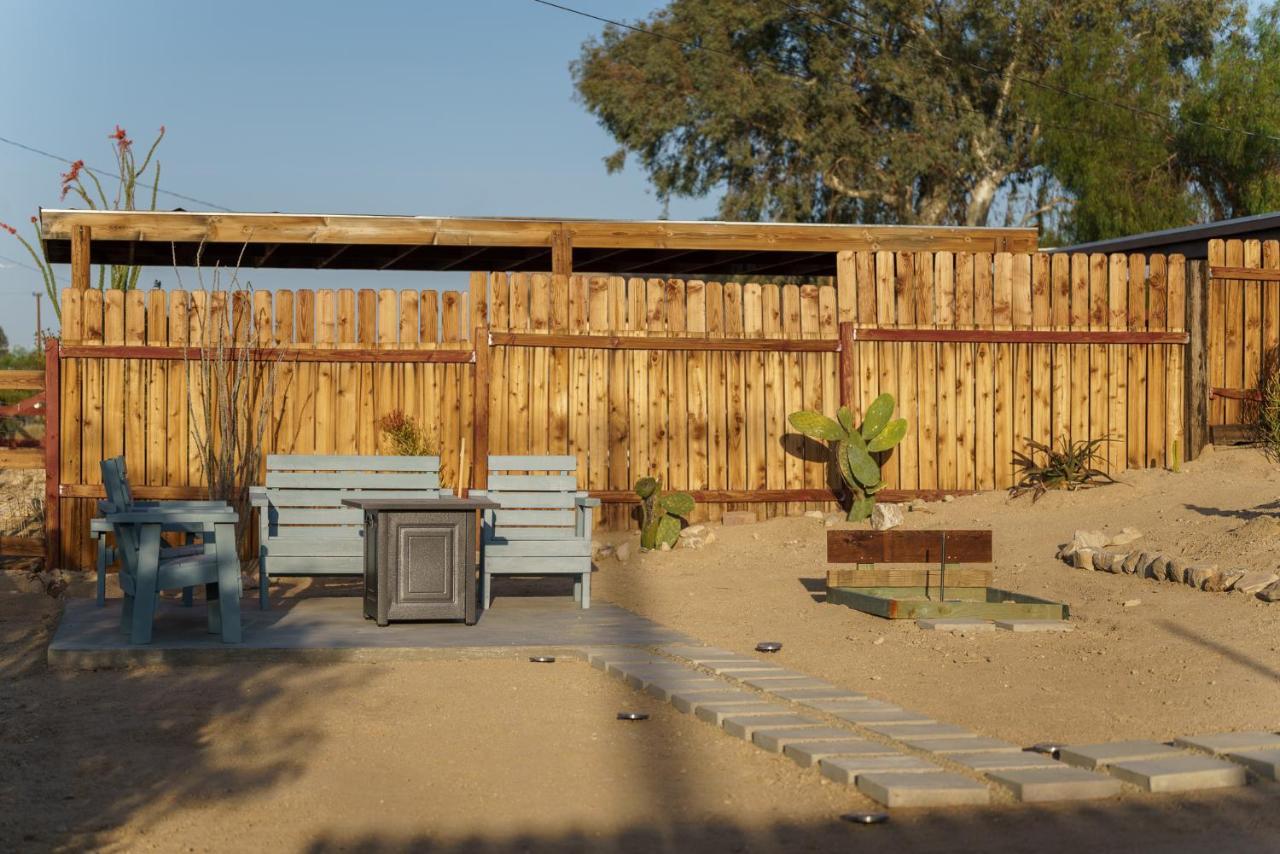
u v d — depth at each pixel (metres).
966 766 5.70
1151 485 13.02
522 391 13.05
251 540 12.34
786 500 13.57
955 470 13.76
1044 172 36.22
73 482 12.18
